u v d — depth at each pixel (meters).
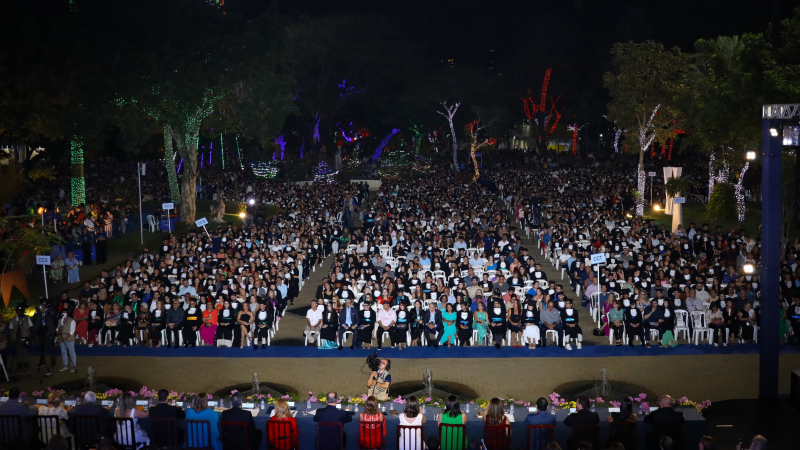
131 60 32.38
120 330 18.92
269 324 18.89
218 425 11.06
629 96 40.91
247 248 26.59
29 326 17.03
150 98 33.03
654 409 12.26
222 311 18.86
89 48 32.22
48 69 31.05
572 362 17.19
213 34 34.75
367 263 24.11
